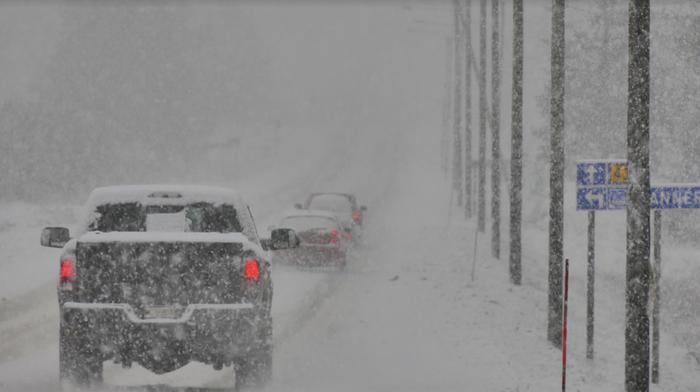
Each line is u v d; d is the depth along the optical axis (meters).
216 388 34.94
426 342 48.50
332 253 79.12
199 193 32.88
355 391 35.47
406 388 36.75
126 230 32.56
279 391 34.41
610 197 46.84
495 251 89.88
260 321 32.22
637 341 38.47
